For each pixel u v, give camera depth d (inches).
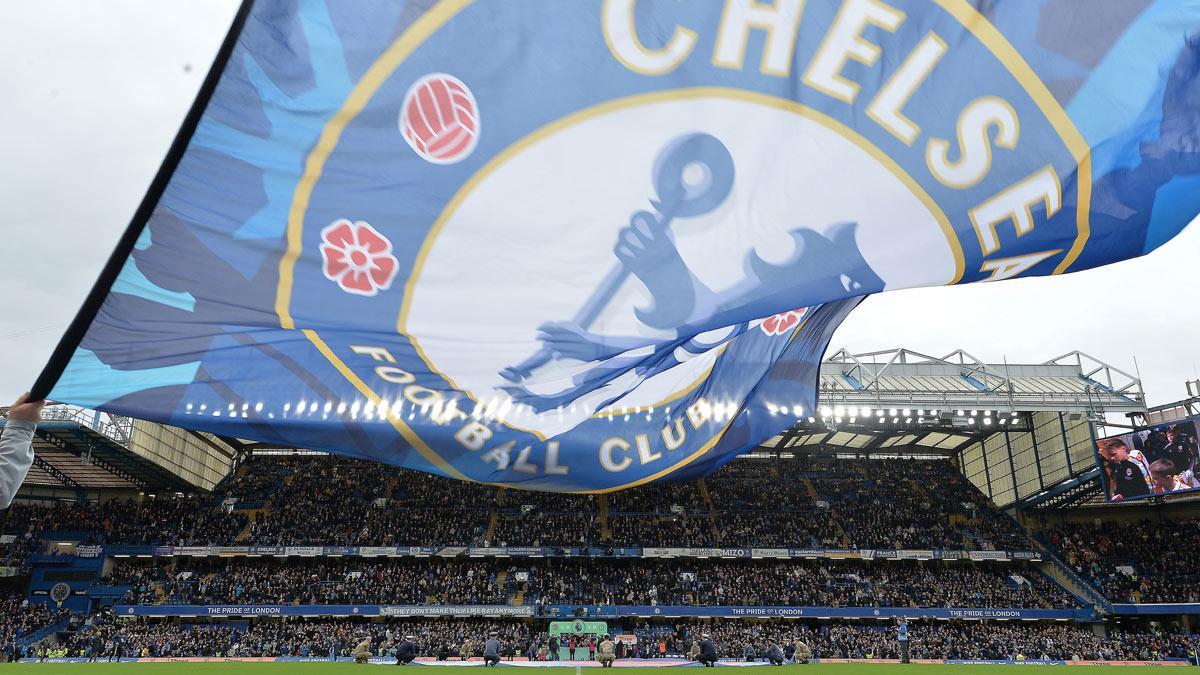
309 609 2108.8
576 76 199.2
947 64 221.0
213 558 2381.9
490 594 2203.5
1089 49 224.1
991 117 220.1
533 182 195.6
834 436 2709.2
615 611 2161.7
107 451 2134.6
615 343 200.8
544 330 196.4
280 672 959.0
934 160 218.1
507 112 194.7
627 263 201.3
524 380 195.6
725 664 1371.8
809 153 213.0
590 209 200.4
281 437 168.2
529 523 2511.1
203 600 2135.8
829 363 2476.6
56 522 2373.3
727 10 211.9
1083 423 2309.3
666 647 1984.5
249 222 172.7
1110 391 2313.0
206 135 169.9
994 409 2279.8
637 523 2532.0
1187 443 1989.4
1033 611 2237.9
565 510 2596.0
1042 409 2273.6
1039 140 220.5
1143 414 2261.3
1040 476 2477.9
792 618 2347.4
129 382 160.2
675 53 207.8
